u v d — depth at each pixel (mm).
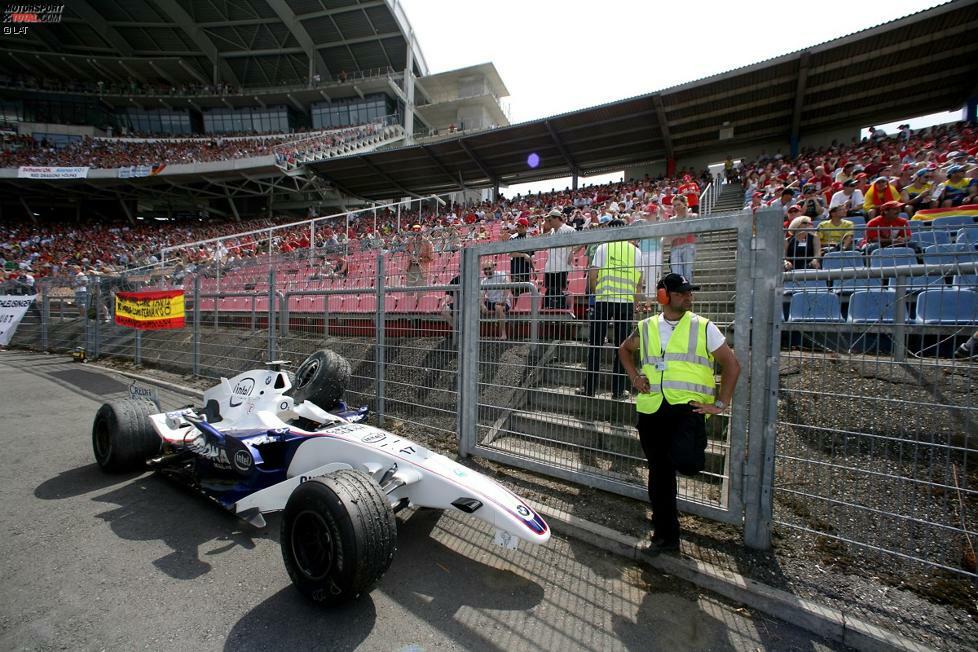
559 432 4285
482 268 4895
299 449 3672
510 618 2641
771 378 3020
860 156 17031
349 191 32375
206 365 8602
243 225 34188
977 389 3656
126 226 37875
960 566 2783
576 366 4133
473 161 25766
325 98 45125
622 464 3994
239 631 2510
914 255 2750
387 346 5715
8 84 44062
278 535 3559
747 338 3102
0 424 6289
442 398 5371
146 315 9891
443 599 2803
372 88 43094
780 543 3133
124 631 2496
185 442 4477
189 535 3529
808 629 2533
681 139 22828
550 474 4094
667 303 3029
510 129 22500
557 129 22141
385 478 3129
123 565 3123
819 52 16781
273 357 7266
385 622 2600
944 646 2297
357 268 6301
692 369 2928
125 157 36250
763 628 2557
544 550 3330
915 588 2684
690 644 2441
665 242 3803
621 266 3699
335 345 6500
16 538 3441
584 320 4008
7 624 2535
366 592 2861
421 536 3529
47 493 4207
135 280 10773
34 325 14211
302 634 2496
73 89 45594
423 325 5520
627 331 3818
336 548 2549
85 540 3430
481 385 4961
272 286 7418
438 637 2486
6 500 4055
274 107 45812
